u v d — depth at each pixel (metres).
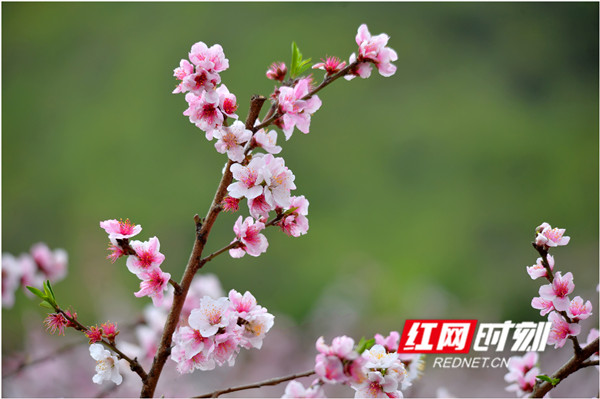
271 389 5.87
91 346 1.75
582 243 11.24
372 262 11.97
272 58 16.41
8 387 3.88
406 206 14.41
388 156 15.41
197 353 1.75
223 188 1.83
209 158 14.29
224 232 12.33
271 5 17.75
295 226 1.87
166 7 17.39
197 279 3.69
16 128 15.07
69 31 16.75
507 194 14.36
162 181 14.08
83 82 15.98
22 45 16.38
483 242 13.23
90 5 17.19
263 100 1.84
